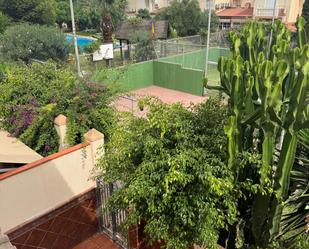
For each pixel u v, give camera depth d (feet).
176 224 15.47
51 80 31.60
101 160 18.07
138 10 175.42
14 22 111.34
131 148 16.58
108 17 93.30
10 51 68.28
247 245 19.81
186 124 16.34
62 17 148.77
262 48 18.85
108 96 30.48
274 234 18.61
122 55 78.13
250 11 130.93
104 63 65.98
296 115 15.14
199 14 114.11
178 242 15.64
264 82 14.39
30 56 70.38
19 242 21.26
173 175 14.06
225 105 18.29
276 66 14.55
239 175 17.80
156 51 79.71
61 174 22.75
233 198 16.42
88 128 27.40
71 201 23.34
